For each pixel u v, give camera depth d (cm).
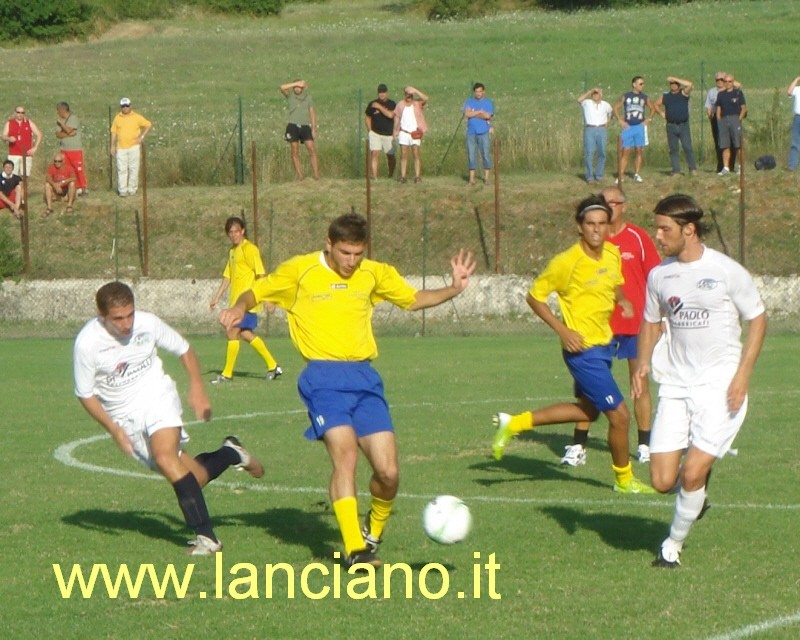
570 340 2300
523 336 6125
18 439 3103
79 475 2614
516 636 1488
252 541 1994
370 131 7856
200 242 7388
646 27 13762
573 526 2077
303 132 7838
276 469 2655
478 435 3084
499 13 16138
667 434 1775
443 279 6900
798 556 1856
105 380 1867
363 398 1792
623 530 2044
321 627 1539
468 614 1582
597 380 2312
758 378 4184
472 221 7300
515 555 1884
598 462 2714
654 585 1705
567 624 1533
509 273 6981
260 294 1802
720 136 7412
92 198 7794
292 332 1812
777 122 8181
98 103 11494
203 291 6931
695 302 1739
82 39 15250
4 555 1920
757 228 7012
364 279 1795
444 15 16162
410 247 7206
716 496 2298
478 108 7594
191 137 9650
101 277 7138
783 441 2925
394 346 5641
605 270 2308
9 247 7088
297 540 2005
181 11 16550
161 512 2234
